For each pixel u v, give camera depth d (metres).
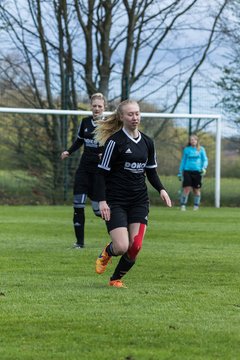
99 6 60.75
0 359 11.55
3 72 55.78
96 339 12.73
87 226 34.16
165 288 17.59
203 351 12.05
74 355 11.76
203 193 53.38
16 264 21.45
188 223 36.41
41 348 12.16
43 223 35.41
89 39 60.91
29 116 51.69
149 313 14.68
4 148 51.47
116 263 21.92
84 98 54.75
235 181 53.66
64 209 45.88
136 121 16.88
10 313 14.62
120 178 17.00
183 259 22.86
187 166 47.16
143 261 22.33
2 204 51.19
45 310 14.88
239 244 27.28
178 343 12.51
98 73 61.00
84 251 24.56
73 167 51.84
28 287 17.55
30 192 51.78
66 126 51.78
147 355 11.77
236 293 17.02
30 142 51.66
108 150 16.84
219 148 52.12
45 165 51.78
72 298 16.14
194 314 14.64
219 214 43.06
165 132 52.47
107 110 48.59
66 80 53.81
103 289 17.31
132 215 17.17
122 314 14.55
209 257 23.41
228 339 12.77
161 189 17.50
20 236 29.42
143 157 17.03
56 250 24.81
